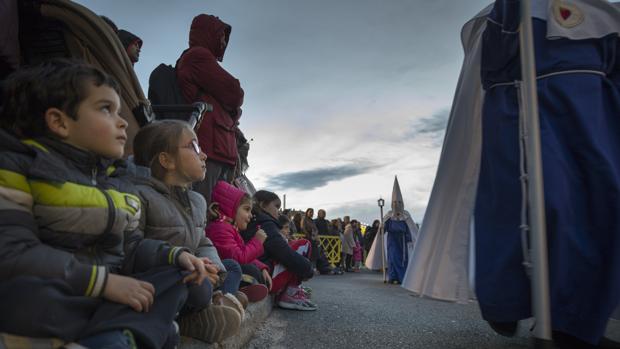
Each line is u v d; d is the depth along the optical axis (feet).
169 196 5.02
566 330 5.51
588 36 6.29
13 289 2.82
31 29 5.68
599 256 5.53
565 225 5.55
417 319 9.62
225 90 9.45
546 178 5.76
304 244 12.06
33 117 3.53
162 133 5.18
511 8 6.38
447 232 7.88
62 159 3.49
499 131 6.69
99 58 5.98
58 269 3.00
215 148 9.25
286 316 9.73
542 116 6.23
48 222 3.26
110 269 3.72
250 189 14.58
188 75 9.34
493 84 6.99
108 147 3.69
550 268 5.54
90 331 3.09
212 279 4.13
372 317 9.80
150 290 3.43
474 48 8.06
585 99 6.14
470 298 7.63
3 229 2.91
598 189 5.69
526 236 5.81
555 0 6.41
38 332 2.85
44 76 3.53
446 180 8.04
